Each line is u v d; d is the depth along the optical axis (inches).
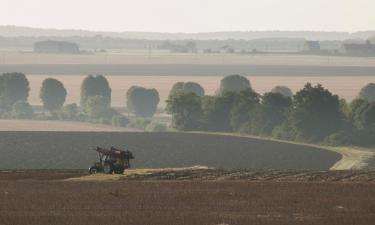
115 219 7116.1
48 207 7844.5
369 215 7377.0
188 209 7741.1
